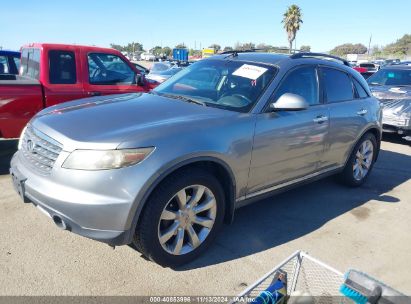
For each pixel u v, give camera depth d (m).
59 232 3.62
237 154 3.39
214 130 3.26
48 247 3.36
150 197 2.90
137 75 6.68
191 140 3.06
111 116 3.28
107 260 3.23
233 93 3.84
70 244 3.43
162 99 3.90
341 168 4.95
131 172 2.78
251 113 3.58
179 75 4.61
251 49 4.92
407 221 4.39
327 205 4.69
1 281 2.88
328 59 4.85
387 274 3.32
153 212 2.89
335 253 3.60
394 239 3.95
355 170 5.25
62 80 5.89
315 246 3.70
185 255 3.18
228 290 2.95
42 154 3.06
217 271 3.18
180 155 2.95
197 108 3.58
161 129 3.02
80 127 3.05
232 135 3.35
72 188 2.79
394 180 5.81
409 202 4.95
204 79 4.23
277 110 3.73
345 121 4.65
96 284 2.92
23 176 3.12
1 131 5.42
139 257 3.30
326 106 4.42
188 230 3.18
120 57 6.52
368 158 5.41
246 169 3.53
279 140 3.76
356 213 4.51
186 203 3.13
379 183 5.63
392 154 7.40
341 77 4.82
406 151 7.69
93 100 3.99
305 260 2.39
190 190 3.16
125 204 2.77
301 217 4.31
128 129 2.98
